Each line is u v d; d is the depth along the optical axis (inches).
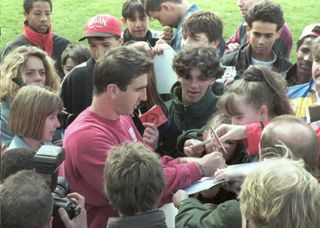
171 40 294.8
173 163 158.7
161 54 210.8
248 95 162.2
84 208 140.1
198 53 186.4
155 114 183.3
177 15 289.1
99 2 663.8
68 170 148.3
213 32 242.8
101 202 148.0
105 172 126.0
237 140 163.0
